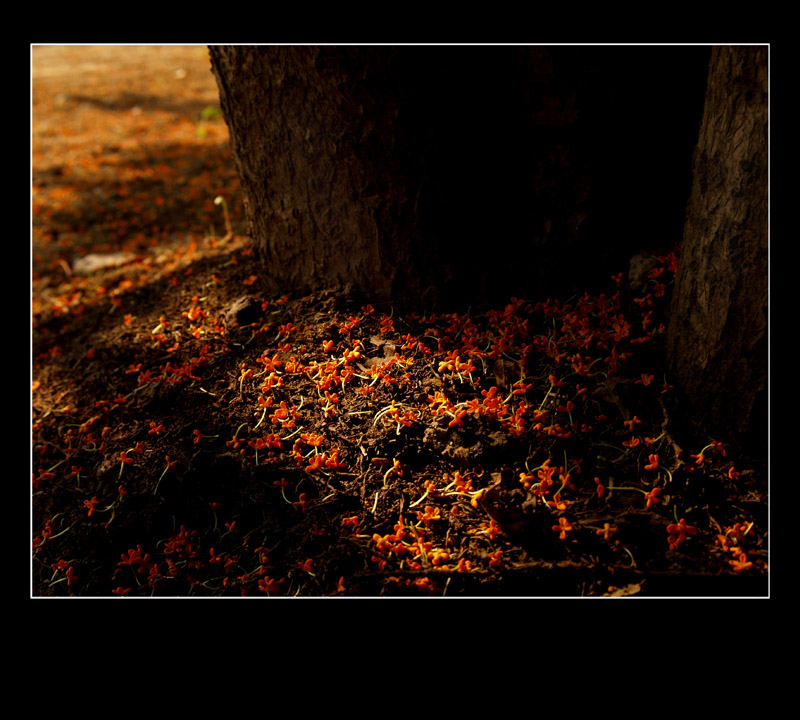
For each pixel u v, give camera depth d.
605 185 2.94
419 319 3.07
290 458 2.59
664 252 2.97
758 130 2.09
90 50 12.45
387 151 2.85
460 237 2.99
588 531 2.23
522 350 2.82
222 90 3.15
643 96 2.86
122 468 2.75
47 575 2.55
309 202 3.09
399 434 2.59
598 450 2.47
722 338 2.32
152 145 7.62
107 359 3.54
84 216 6.10
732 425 2.37
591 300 3.01
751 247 2.17
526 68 2.87
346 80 2.77
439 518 2.34
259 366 3.00
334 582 2.23
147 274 4.70
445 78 2.78
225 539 2.46
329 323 3.02
